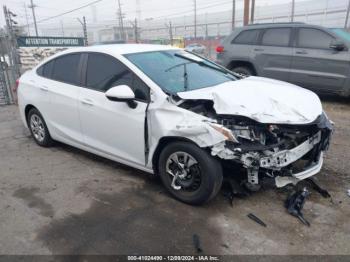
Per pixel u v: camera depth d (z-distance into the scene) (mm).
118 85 3824
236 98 3316
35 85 5023
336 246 2811
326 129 3420
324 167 4254
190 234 3012
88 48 4395
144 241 2938
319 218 3195
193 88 3742
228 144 3018
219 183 3238
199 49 31703
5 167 4633
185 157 3334
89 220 3268
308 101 3529
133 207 3471
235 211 3342
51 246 2904
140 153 3695
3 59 9000
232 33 8828
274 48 7973
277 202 3492
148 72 3730
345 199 3512
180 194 3479
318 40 7418
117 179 4125
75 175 4277
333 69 7203
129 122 3664
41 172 4410
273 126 3117
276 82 4215
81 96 4227
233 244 2867
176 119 3283
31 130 5457
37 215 3385
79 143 4523
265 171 3221
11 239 3016
